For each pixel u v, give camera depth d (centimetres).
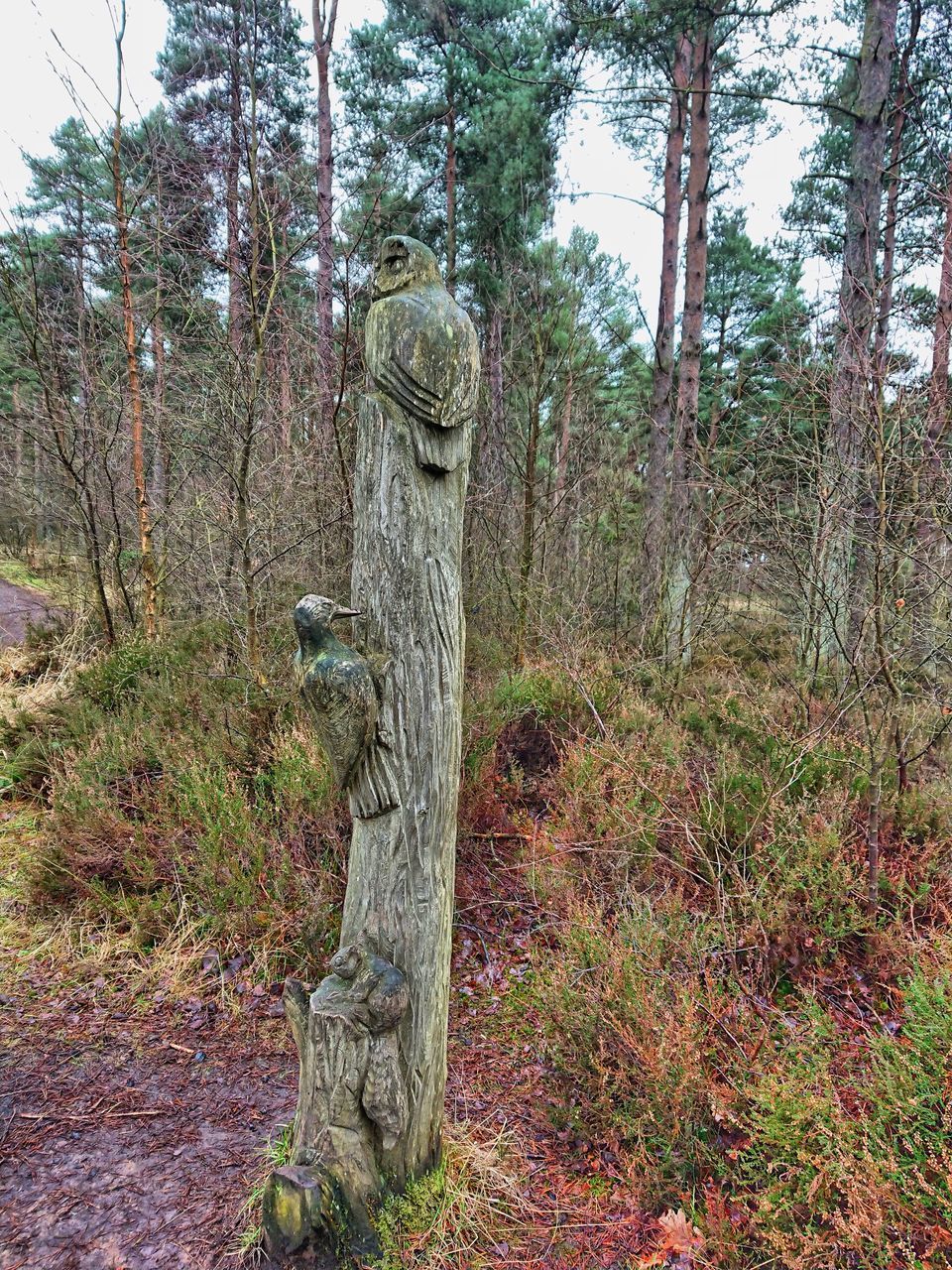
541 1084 305
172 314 802
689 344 884
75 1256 227
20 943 398
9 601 1102
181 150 689
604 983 297
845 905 366
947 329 447
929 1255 200
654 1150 265
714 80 1104
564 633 664
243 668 582
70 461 709
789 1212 219
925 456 400
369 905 212
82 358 711
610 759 479
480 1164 253
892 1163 208
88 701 609
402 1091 215
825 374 502
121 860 429
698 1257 220
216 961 381
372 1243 216
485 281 1134
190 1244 230
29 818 527
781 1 809
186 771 462
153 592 720
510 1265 225
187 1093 304
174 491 736
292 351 708
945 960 278
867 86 780
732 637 872
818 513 509
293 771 448
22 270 666
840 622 545
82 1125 285
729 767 460
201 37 725
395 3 1102
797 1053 267
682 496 787
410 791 205
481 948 417
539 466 895
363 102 1104
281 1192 211
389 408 194
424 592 200
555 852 422
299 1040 217
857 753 452
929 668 472
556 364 820
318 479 657
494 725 527
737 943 336
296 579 645
